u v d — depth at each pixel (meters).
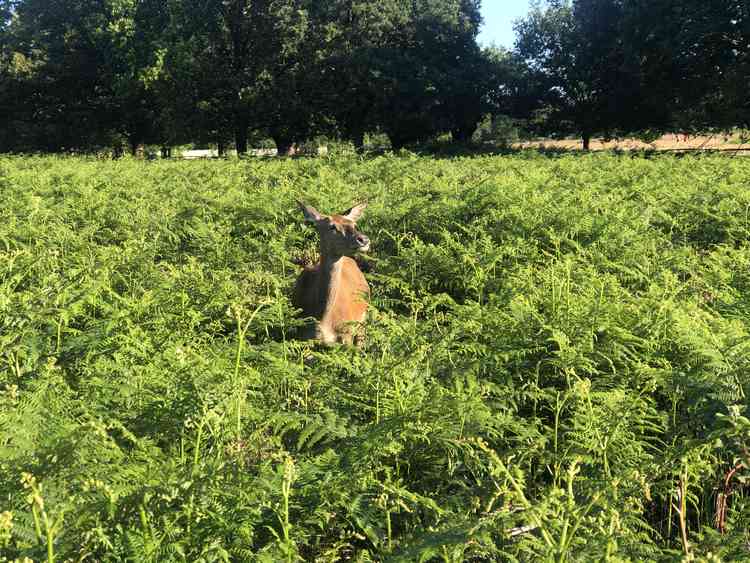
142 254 8.80
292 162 29.75
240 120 51.22
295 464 3.98
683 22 41.81
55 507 2.93
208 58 50.16
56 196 17.55
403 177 18.89
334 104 51.97
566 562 2.88
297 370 5.12
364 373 4.75
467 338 6.08
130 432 3.77
